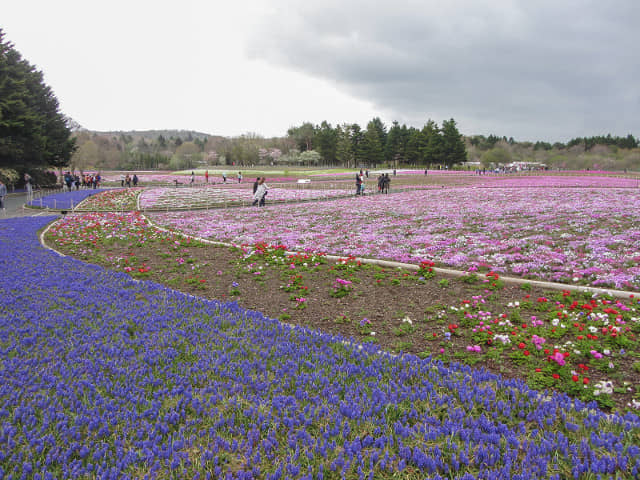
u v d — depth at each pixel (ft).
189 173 319.06
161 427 13.94
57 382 16.90
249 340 21.76
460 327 23.50
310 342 21.49
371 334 23.20
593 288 28.30
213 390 16.56
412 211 77.20
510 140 616.80
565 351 19.30
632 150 467.93
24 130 140.15
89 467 11.90
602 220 57.21
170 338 21.67
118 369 17.94
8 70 138.72
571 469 11.95
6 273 33.91
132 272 37.14
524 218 62.90
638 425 13.73
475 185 152.56
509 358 19.52
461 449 13.01
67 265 37.81
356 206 89.71
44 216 77.66
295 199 113.09
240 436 13.78
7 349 19.48
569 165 444.55
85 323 23.45
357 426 14.24
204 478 11.82
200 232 60.39
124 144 631.56
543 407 14.93
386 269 36.37
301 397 16.14
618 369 17.99
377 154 406.82
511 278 31.73
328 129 454.40
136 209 92.99
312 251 45.34
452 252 42.68
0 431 13.39
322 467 12.03
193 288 32.89
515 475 11.38
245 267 38.91
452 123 372.99
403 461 12.16
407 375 17.71
